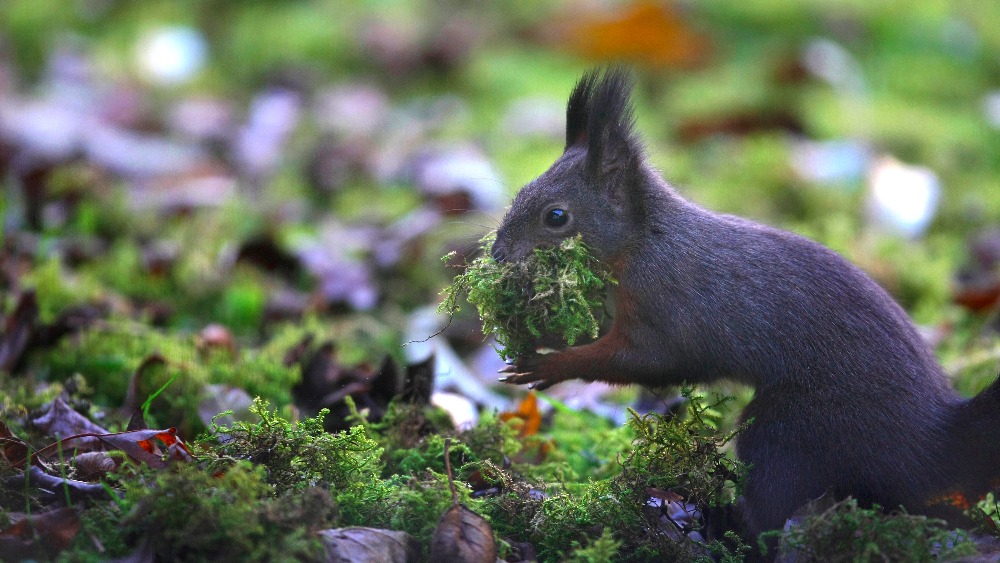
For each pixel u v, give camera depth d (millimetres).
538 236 8352
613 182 8406
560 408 9477
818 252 8086
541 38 21266
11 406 8328
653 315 8203
